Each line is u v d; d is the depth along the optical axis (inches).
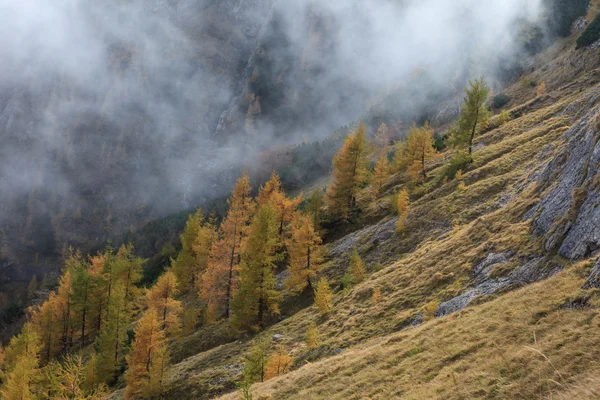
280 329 1755.7
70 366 1358.3
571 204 1039.6
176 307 2166.6
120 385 1903.3
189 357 1857.8
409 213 2277.3
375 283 1636.3
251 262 1948.8
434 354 768.3
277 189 3034.0
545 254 1016.9
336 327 1470.2
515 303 790.5
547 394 465.7
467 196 2076.8
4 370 2244.1
